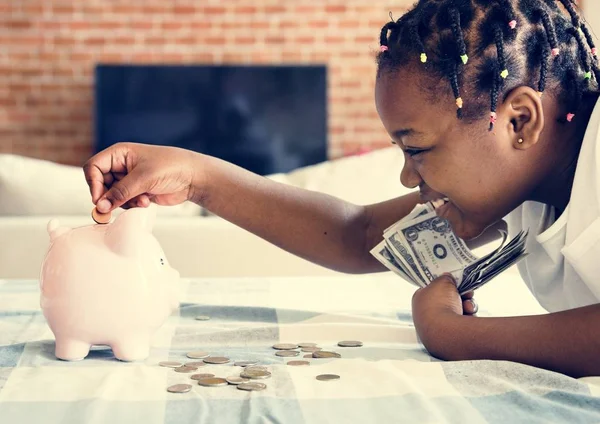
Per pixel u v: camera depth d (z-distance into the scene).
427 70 0.94
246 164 5.59
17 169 2.40
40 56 5.61
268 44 5.70
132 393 0.76
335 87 5.73
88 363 0.91
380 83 0.98
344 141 5.77
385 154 2.41
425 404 0.71
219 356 0.93
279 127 5.57
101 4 5.61
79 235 0.95
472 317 0.93
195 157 1.19
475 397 0.75
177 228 2.20
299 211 1.25
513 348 0.88
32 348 0.98
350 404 0.72
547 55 0.94
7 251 2.18
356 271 1.29
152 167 1.12
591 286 0.96
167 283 0.94
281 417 0.68
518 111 0.94
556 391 0.76
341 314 1.21
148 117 5.51
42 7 5.59
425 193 1.07
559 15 0.99
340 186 2.31
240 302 1.35
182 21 5.66
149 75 5.49
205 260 2.21
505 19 0.93
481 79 0.93
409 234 1.13
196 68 5.51
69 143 5.68
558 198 1.06
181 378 0.83
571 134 1.00
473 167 0.97
